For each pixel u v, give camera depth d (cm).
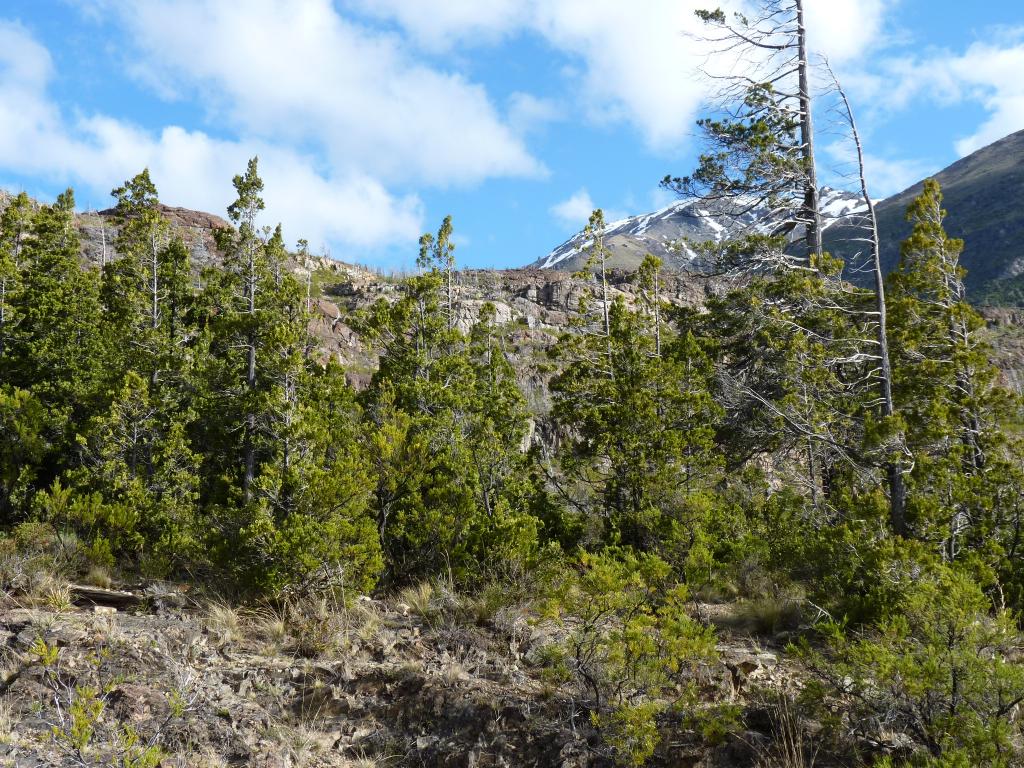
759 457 1936
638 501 1335
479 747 586
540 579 915
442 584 917
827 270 1600
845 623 767
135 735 500
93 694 573
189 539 1045
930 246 1548
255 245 2492
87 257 4872
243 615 827
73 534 1088
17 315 2648
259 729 599
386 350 2338
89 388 2220
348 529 912
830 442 1388
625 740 552
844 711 568
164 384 2041
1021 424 1318
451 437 1448
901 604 655
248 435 1727
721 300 2439
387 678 674
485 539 995
